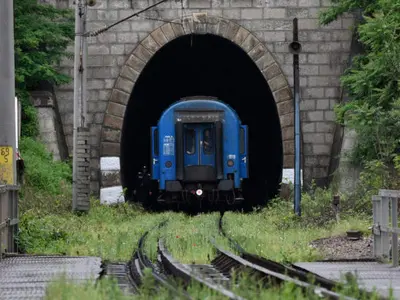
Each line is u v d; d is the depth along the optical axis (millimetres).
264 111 139375
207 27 105812
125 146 118562
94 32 87750
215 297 23531
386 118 79125
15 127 56750
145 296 25484
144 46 105562
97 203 98062
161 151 102438
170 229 70938
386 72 79750
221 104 103562
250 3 105938
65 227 67562
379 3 83562
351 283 27047
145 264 39406
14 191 53094
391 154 81000
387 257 46062
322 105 105500
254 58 105938
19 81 97062
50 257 48312
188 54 128125
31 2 99875
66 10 102188
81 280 32562
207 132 103750
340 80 95312
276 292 25781
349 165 94250
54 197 92688
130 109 125812
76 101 87312
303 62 105812
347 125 87375
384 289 32375
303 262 47812
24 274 37844
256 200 141875
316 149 105312
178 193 104375
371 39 81625
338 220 70625
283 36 105812
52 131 101625
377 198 47625
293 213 80750
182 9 105562
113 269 40031
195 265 43625
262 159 142500
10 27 56156
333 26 105562
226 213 94500
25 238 54844
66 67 105938
